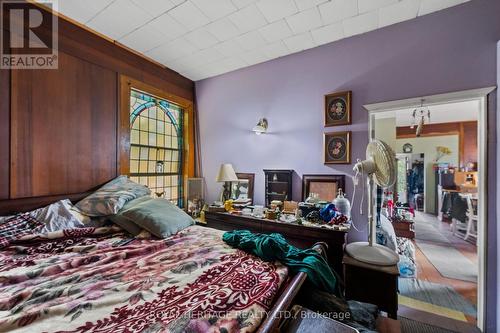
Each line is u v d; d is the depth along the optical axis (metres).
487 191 1.80
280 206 2.54
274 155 2.83
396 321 1.25
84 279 1.05
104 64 2.36
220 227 2.57
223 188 3.11
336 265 1.87
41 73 1.90
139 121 2.85
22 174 1.79
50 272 1.12
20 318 0.75
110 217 1.88
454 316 1.95
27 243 1.44
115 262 1.25
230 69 3.14
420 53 2.03
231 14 2.04
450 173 5.65
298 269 1.18
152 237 1.70
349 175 2.36
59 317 0.77
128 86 2.60
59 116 2.01
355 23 2.15
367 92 2.27
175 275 1.09
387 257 1.57
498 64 1.73
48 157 1.94
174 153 3.35
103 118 2.35
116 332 0.69
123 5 1.91
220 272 1.11
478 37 1.82
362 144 2.29
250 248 1.42
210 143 3.41
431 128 5.77
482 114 1.82
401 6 1.92
